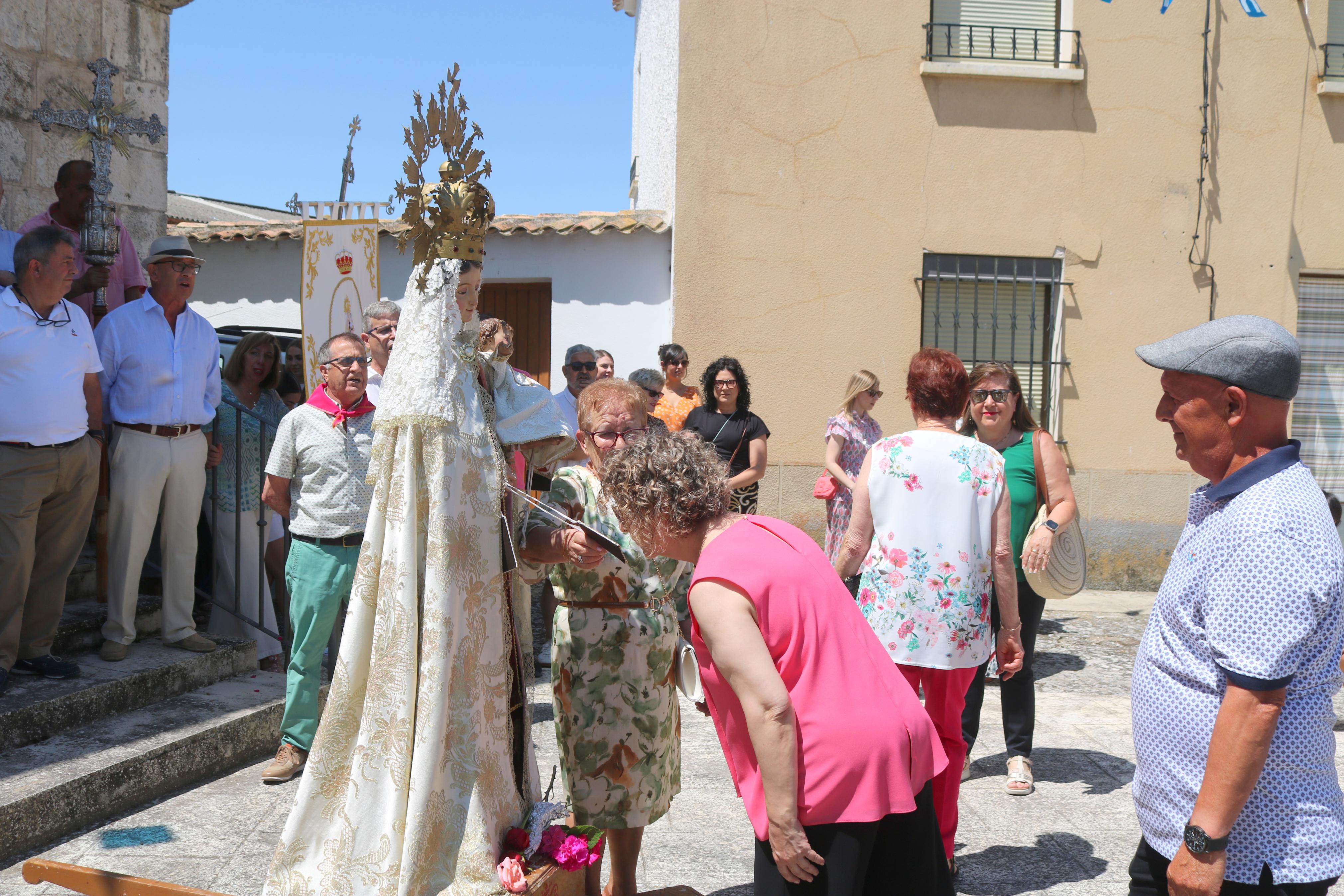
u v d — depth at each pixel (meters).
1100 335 9.01
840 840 2.08
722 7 8.74
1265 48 8.95
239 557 5.18
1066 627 7.67
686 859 3.61
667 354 7.55
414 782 2.67
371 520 2.85
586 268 9.52
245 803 3.96
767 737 2.03
